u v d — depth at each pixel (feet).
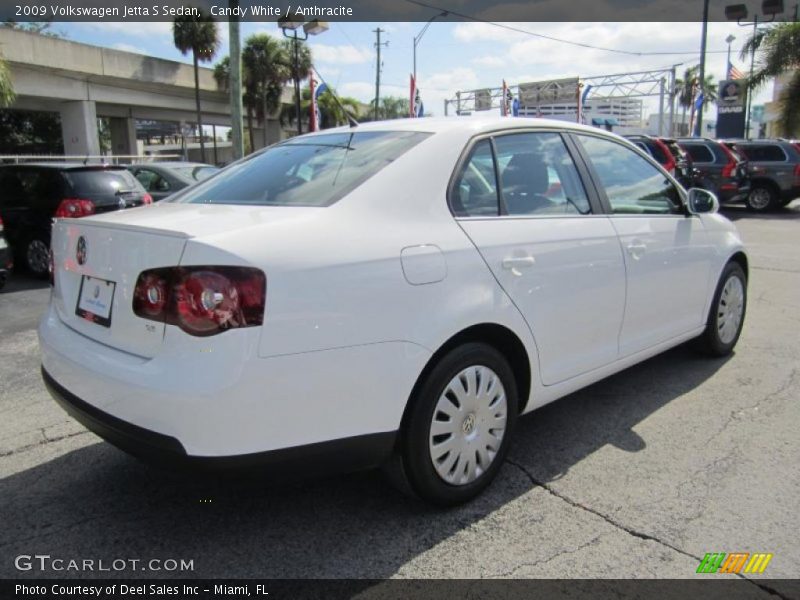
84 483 10.50
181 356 7.33
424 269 8.66
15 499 10.01
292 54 130.00
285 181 9.93
